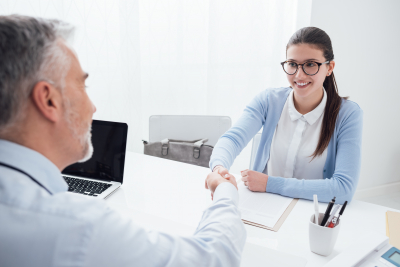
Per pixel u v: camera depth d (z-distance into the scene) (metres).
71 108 0.45
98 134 1.15
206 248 0.46
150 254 0.39
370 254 0.62
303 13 2.12
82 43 2.31
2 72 0.37
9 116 0.39
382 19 2.22
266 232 0.82
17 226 0.34
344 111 1.16
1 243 0.34
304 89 1.14
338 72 2.26
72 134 0.46
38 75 0.39
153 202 1.01
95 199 0.40
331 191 1.01
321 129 1.19
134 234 0.39
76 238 0.35
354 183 1.04
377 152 2.54
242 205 0.97
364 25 2.20
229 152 1.18
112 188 1.09
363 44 2.24
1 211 0.35
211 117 1.79
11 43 0.37
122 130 1.11
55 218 0.35
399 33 2.28
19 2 2.25
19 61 0.38
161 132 1.83
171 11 2.28
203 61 2.32
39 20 0.41
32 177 0.41
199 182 1.19
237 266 0.50
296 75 1.12
